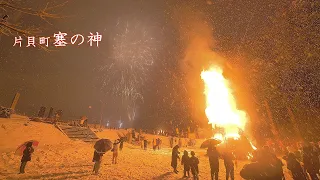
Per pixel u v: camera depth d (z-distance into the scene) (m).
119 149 22.69
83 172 11.47
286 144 21.62
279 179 4.50
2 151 14.91
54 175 10.50
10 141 17.31
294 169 7.89
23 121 22.84
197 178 10.09
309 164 8.90
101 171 11.98
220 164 16.02
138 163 15.45
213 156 9.84
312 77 21.66
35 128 21.73
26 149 10.78
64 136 23.09
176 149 12.58
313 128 22.19
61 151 17.69
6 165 12.03
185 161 11.36
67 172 11.28
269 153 4.93
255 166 4.55
